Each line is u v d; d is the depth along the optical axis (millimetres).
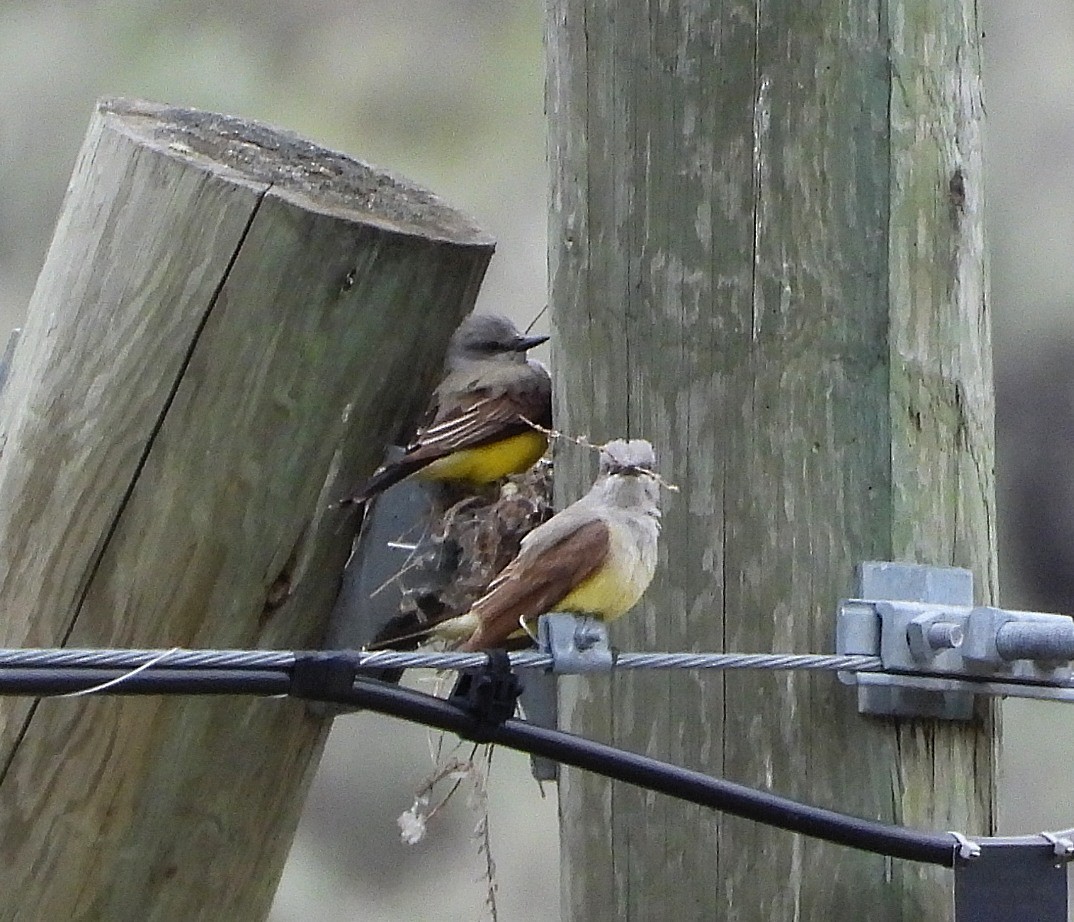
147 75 17594
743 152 6348
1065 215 17891
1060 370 17625
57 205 17281
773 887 6223
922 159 6301
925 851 5812
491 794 15031
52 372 6266
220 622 6293
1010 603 17484
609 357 6582
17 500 6273
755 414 6289
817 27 6289
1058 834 5910
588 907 6562
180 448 6191
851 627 6090
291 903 14930
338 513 6414
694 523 6340
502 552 7203
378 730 15586
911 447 6219
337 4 18156
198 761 6285
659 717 6395
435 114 17984
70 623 6211
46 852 6207
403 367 6457
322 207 6270
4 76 17344
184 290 6172
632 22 6559
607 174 6613
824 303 6254
